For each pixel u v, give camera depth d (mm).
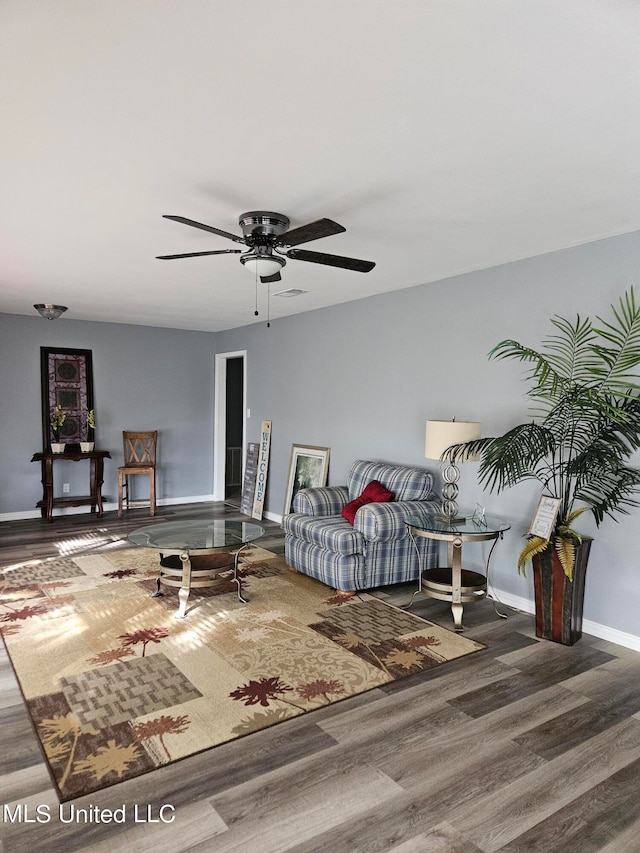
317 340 6230
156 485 7867
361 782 2197
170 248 3904
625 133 2232
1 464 6719
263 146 2371
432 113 2090
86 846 1866
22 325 6805
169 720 2600
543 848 1895
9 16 1554
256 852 1846
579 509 3711
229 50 1717
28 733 2502
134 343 7582
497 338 4266
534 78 1856
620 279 3512
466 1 1494
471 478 4480
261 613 3945
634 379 3426
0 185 2797
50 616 3830
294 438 6652
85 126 2205
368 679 3010
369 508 4359
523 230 3451
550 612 3525
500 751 2410
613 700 2832
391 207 3066
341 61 1771
